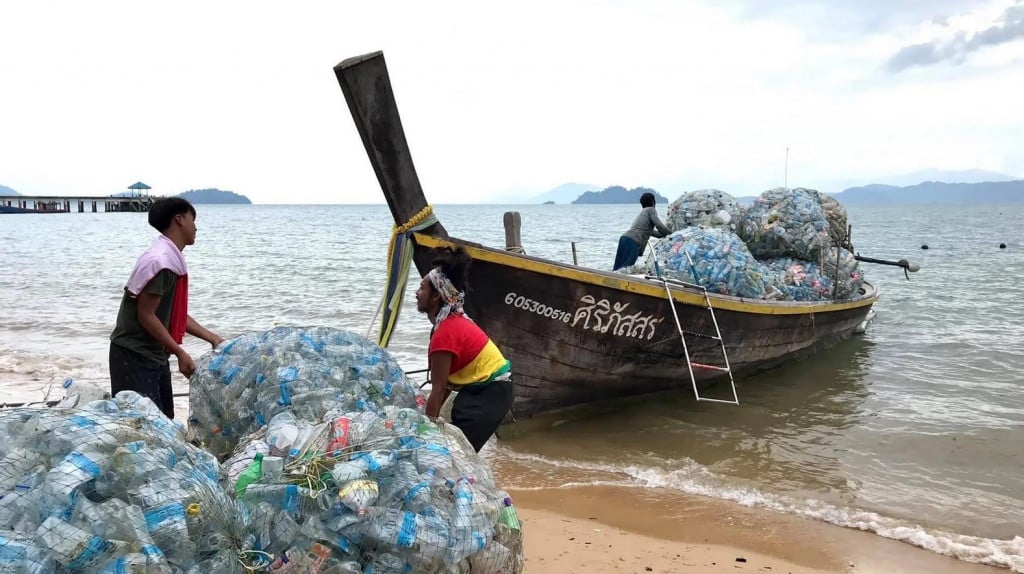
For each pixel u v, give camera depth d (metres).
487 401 4.15
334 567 2.28
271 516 2.37
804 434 7.51
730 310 8.24
